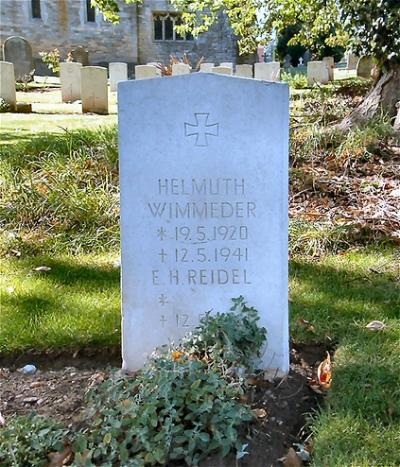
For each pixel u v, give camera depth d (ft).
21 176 18.90
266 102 8.66
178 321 9.32
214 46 103.76
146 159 8.85
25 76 60.64
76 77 47.65
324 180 19.07
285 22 38.47
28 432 7.39
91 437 7.28
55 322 10.89
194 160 8.86
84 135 22.97
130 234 9.08
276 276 9.14
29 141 23.22
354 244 15.28
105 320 10.98
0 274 13.69
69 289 12.64
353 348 9.65
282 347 9.25
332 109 29.19
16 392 9.10
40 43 95.04
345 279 12.94
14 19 92.73
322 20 33.50
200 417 7.30
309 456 7.32
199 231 9.07
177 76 8.61
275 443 7.66
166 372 7.61
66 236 16.29
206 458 7.24
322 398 8.68
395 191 18.12
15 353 10.15
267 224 9.02
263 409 8.22
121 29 99.30
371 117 24.23
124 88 8.65
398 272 13.29
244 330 8.56
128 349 9.40
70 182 18.61
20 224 16.94
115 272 13.79
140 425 7.15
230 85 8.62
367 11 24.80
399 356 9.31
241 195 8.95
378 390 8.38
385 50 24.54
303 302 11.64
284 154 8.82
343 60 98.99
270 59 109.29
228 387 7.64
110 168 19.75
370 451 7.18
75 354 10.23
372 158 20.77
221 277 9.20
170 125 8.75
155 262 9.18
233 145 8.80
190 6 39.68
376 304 11.56
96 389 8.30
